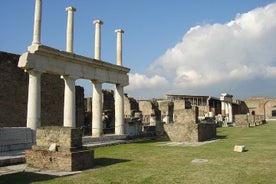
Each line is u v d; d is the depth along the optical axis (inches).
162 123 919.0
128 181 336.5
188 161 470.6
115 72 904.3
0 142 516.7
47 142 430.0
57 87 991.6
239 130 1289.4
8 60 834.2
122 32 953.5
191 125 821.2
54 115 972.6
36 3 667.4
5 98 818.2
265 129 1325.0
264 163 442.0
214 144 728.3
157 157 520.1
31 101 647.8
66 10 775.1
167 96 2273.6
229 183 322.3
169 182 330.0
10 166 434.3
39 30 662.5
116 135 852.6
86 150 423.8
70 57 734.5
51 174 376.8
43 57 672.4
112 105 1391.5
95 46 864.3
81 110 1097.4
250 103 3102.9
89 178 352.5
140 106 1697.8
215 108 2554.1
